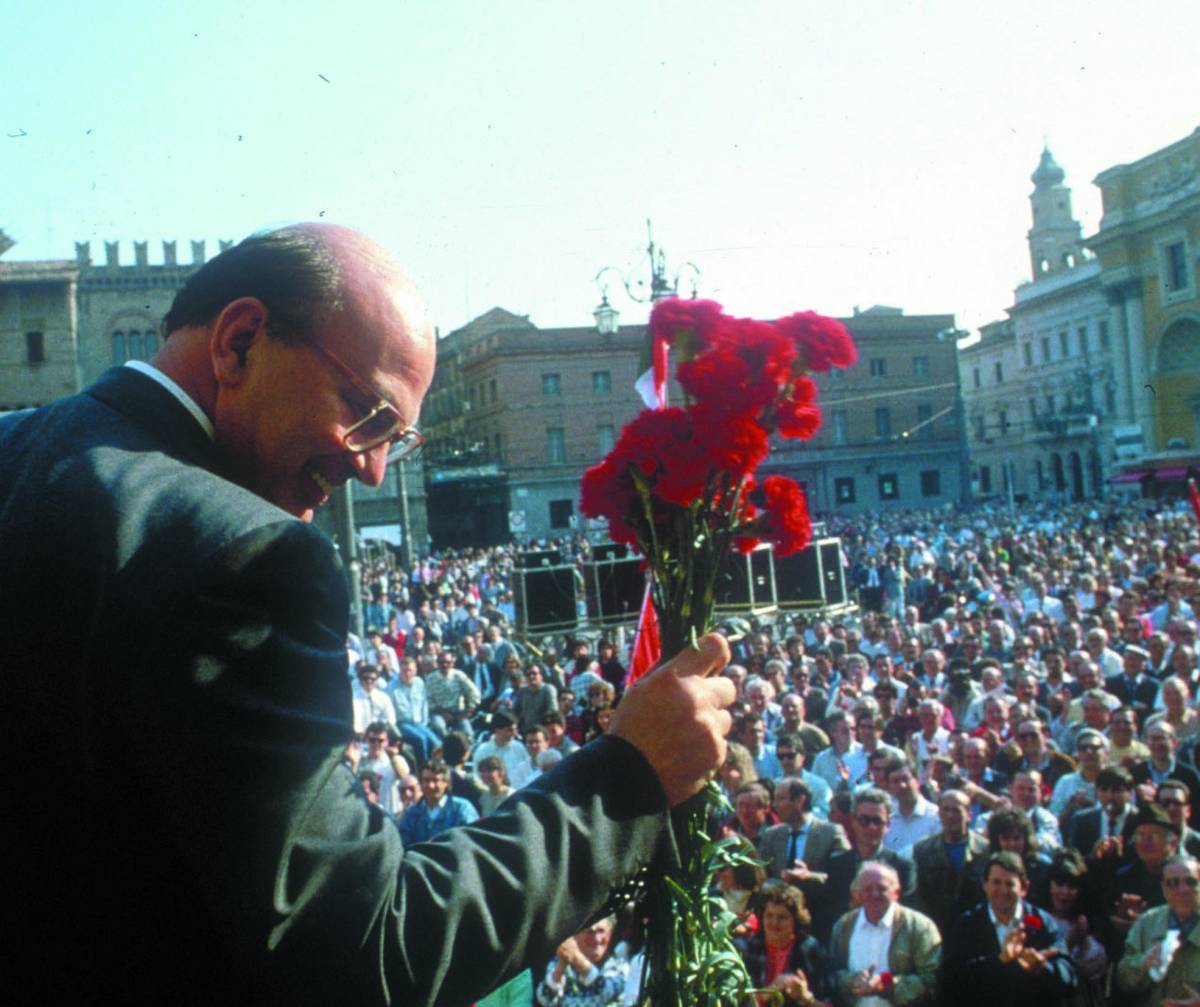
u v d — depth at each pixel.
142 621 1.08
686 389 1.63
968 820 5.97
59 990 1.06
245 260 1.37
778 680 10.41
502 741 9.11
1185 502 47.81
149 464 1.23
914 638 12.66
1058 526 41.03
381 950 1.07
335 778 1.14
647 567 1.70
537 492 60.81
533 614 14.33
